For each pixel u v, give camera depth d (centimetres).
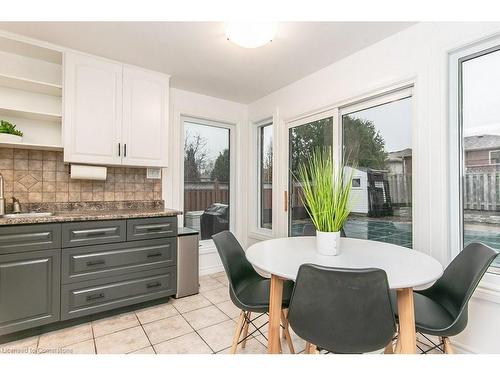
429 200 178
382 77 206
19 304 181
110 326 206
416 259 138
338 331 101
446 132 171
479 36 156
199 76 277
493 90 159
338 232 150
